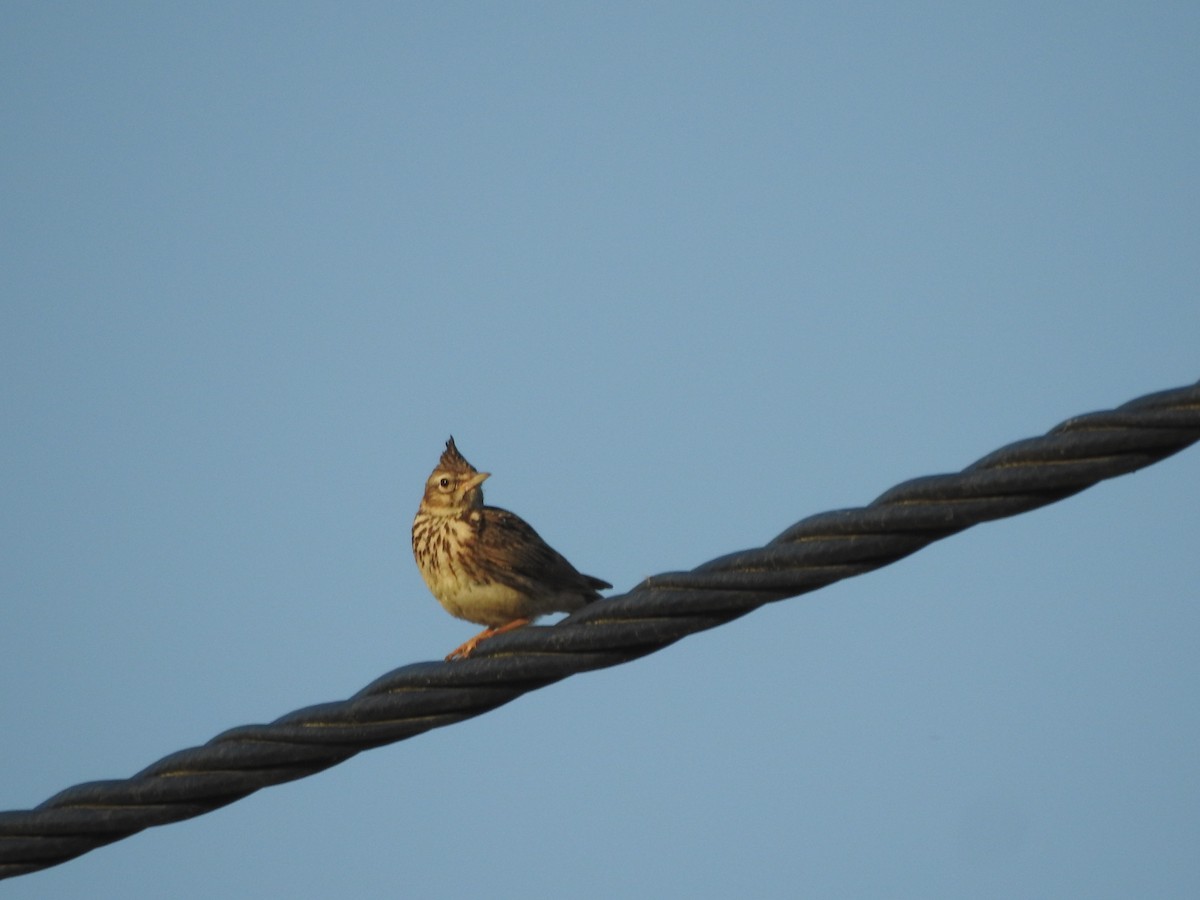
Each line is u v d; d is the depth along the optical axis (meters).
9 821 12.38
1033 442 10.66
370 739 12.04
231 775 12.19
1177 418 10.39
